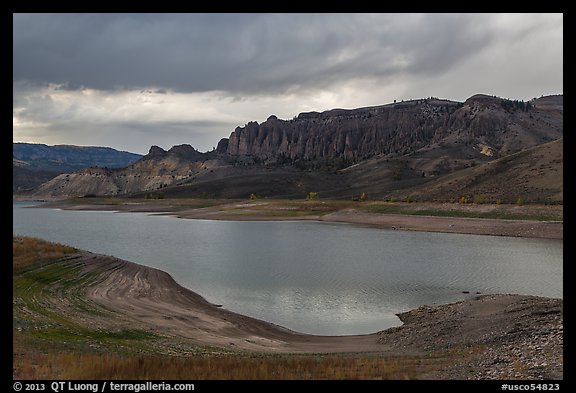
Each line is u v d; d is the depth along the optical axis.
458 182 153.25
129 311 27.02
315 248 60.12
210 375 13.03
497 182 139.88
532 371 12.68
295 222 109.06
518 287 36.03
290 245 63.59
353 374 13.38
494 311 25.14
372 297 33.19
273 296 33.41
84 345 17.84
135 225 101.88
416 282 38.03
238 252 56.09
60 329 20.48
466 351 18.16
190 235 78.38
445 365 15.03
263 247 61.25
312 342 23.56
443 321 25.22
